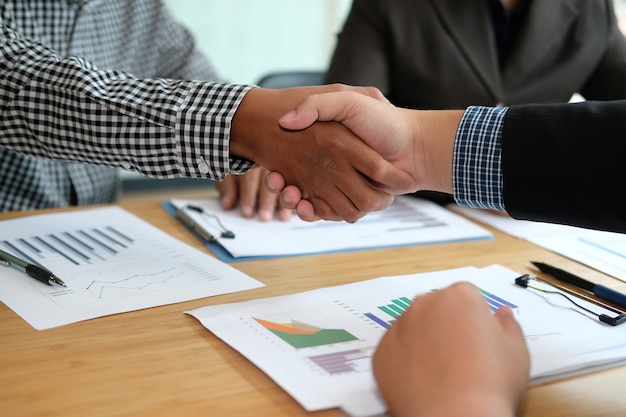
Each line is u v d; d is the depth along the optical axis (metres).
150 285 0.81
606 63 1.52
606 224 0.74
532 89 1.46
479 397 0.49
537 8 1.43
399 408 0.52
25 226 1.00
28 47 0.97
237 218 1.08
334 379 0.60
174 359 0.64
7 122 0.94
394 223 1.10
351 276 0.87
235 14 3.25
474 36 1.42
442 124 0.87
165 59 1.55
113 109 0.89
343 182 0.87
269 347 0.66
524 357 0.55
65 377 0.60
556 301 0.79
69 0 1.27
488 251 0.99
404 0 1.42
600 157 0.73
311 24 3.43
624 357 0.66
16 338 0.66
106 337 0.68
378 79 1.42
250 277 0.85
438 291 0.60
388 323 0.72
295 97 0.88
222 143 0.88
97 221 1.04
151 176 0.93
